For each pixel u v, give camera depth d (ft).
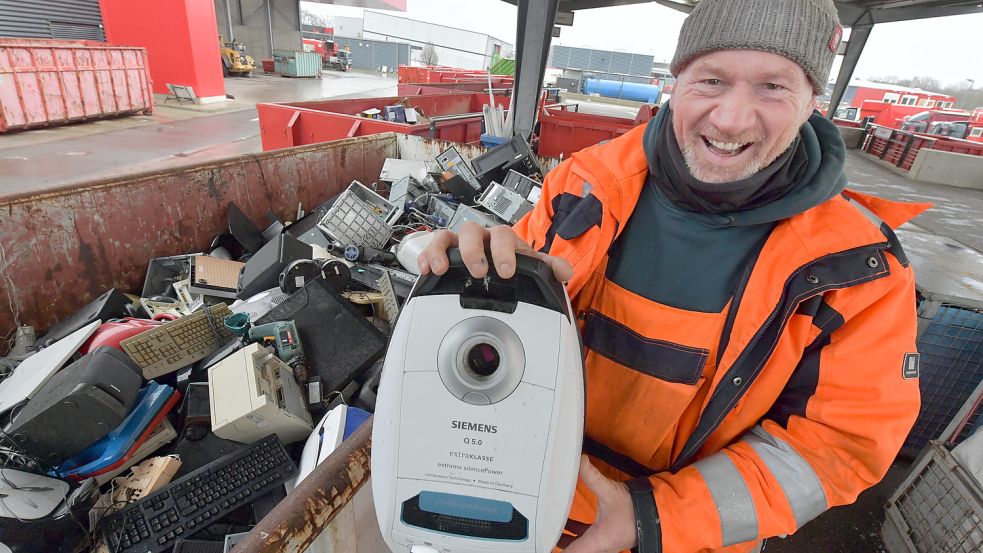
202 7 29.91
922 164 24.49
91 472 3.76
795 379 2.21
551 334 1.84
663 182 2.36
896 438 1.91
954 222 16.16
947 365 6.06
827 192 2.09
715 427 2.30
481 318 1.84
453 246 2.01
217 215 7.44
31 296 5.29
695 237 2.35
